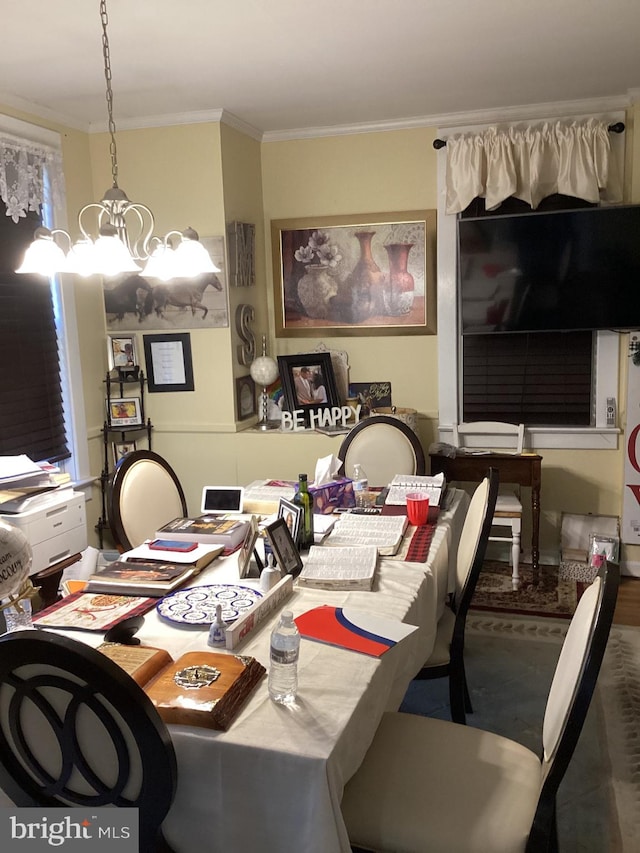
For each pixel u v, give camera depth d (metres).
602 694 2.67
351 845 1.45
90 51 2.73
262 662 1.55
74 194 3.67
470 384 4.09
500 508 3.68
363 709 1.43
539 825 1.39
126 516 2.59
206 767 1.29
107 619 1.77
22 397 3.36
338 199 4.09
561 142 3.63
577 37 2.74
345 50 2.81
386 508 2.66
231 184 3.77
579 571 3.78
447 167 3.81
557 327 3.78
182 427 3.98
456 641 2.24
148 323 3.90
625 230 3.60
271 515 2.57
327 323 4.20
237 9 2.38
